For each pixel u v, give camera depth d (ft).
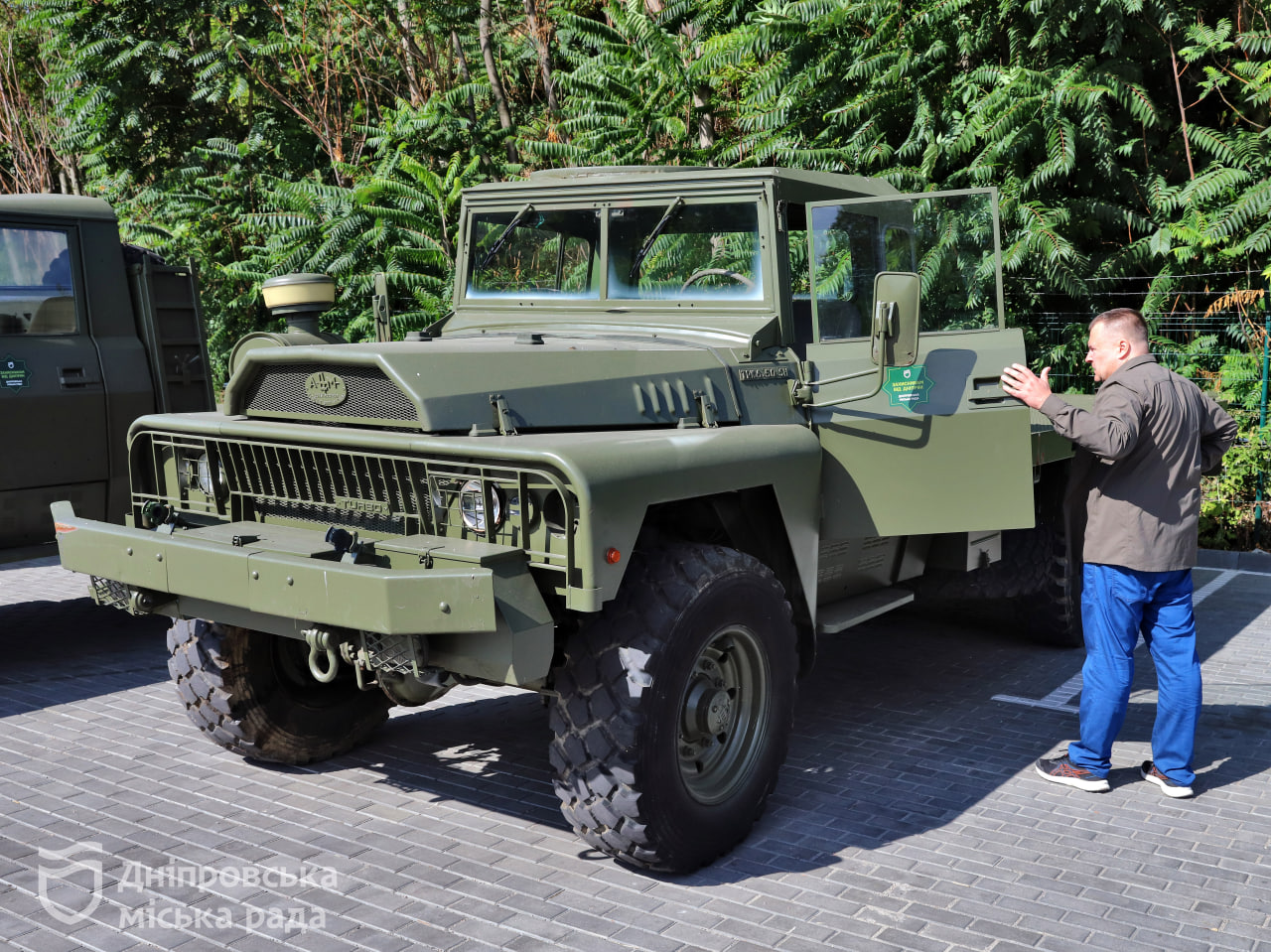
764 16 36.01
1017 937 10.39
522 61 57.57
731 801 12.01
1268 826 12.97
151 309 21.35
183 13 50.24
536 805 13.57
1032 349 33.65
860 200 14.66
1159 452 13.34
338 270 38.96
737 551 12.63
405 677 12.07
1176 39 34.91
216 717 14.17
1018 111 31.63
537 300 16.14
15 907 10.90
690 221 14.94
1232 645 20.74
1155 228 33.81
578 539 10.37
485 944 10.25
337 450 11.84
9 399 19.22
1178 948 10.21
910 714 16.98
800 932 10.47
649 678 10.94
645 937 10.37
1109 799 13.75
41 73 60.70
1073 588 20.12
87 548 12.89
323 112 49.88
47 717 16.94
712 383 13.23
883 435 13.87
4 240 19.47
